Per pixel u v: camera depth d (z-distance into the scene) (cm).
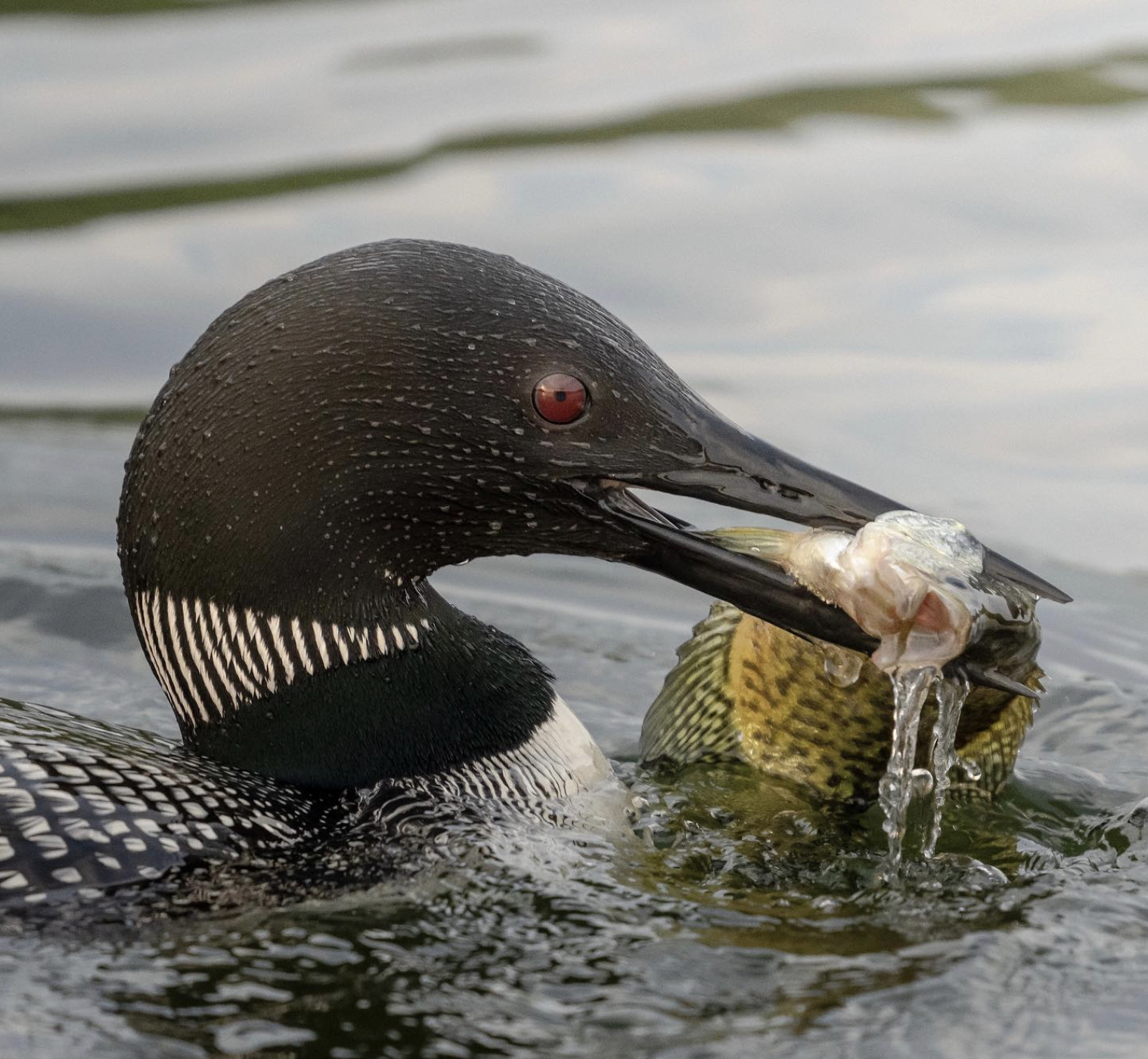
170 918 737
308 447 838
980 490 1416
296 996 679
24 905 734
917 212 1853
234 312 848
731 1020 674
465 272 845
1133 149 1978
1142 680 1178
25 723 841
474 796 876
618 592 1344
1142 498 1424
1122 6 2381
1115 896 789
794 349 1628
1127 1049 660
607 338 851
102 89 2050
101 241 1756
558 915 754
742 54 2220
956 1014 678
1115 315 1683
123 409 1557
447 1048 650
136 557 880
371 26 2270
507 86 2098
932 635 792
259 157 1908
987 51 2238
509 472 851
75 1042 644
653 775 960
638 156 1945
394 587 874
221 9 2284
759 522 1435
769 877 820
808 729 928
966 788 932
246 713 879
